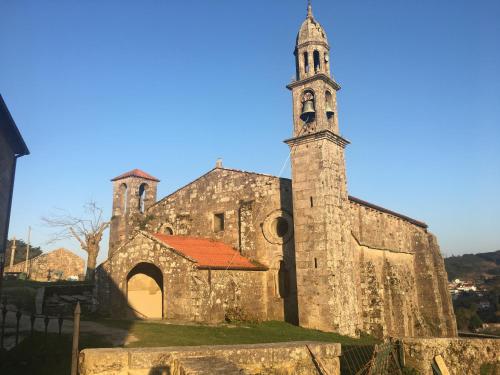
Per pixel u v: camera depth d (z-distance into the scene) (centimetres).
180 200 3656
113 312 2708
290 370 1108
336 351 1185
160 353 992
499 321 7469
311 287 2622
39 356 1430
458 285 11156
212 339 1859
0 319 2150
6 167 2111
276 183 3128
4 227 2144
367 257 3300
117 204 4003
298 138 2875
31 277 6306
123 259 2772
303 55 3059
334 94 3044
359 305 3017
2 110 1797
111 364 957
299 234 2744
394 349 1220
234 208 3312
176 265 2548
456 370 1188
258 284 2948
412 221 4444
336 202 2769
